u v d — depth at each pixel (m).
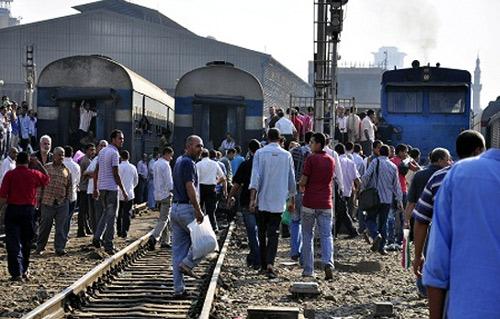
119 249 18.03
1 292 12.19
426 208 5.78
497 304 3.66
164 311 10.77
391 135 27.27
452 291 3.80
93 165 18.44
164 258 16.94
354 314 10.71
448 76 27.28
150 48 71.94
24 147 28.42
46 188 16.50
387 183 17.05
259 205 13.48
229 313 10.59
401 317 10.43
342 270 15.08
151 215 30.03
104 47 71.75
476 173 3.88
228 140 28.22
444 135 27.25
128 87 28.72
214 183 20.89
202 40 71.12
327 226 13.42
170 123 39.78
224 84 30.23
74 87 28.75
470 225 3.81
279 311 9.70
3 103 27.30
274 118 24.92
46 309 9.50
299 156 15.67
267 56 69.56
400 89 27.52
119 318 10.22
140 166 29.44
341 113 25.62
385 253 17.44
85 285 11.62
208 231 11.22
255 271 14.68
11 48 71.12
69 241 19.69
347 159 19.53
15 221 13.32
